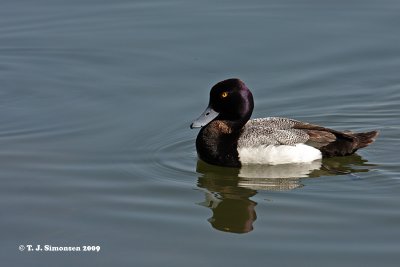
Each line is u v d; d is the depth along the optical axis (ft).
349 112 53.16
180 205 42.04
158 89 56.03
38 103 55.01
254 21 64.85
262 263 35.68
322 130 46.50
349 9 66.18
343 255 36.14
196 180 45.11
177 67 58.75
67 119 52.49
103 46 62.03
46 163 46.65
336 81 56.70
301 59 59.36
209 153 46.42
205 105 53.93
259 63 59.00
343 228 38.81
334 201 41.75
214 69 58.29
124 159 47.44
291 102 54.44
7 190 43.39
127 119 52.34
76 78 58.29
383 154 47.39
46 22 65.67
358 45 60.80
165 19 65.62
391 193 42.50
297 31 63.00
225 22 64.85
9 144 49.11
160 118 52.44
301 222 39.60
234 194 43.27
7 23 65.62
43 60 60.95
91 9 67.72
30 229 39.40
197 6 67.87
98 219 40.37
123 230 39.27
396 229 38.50
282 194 42.91
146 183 44.57
